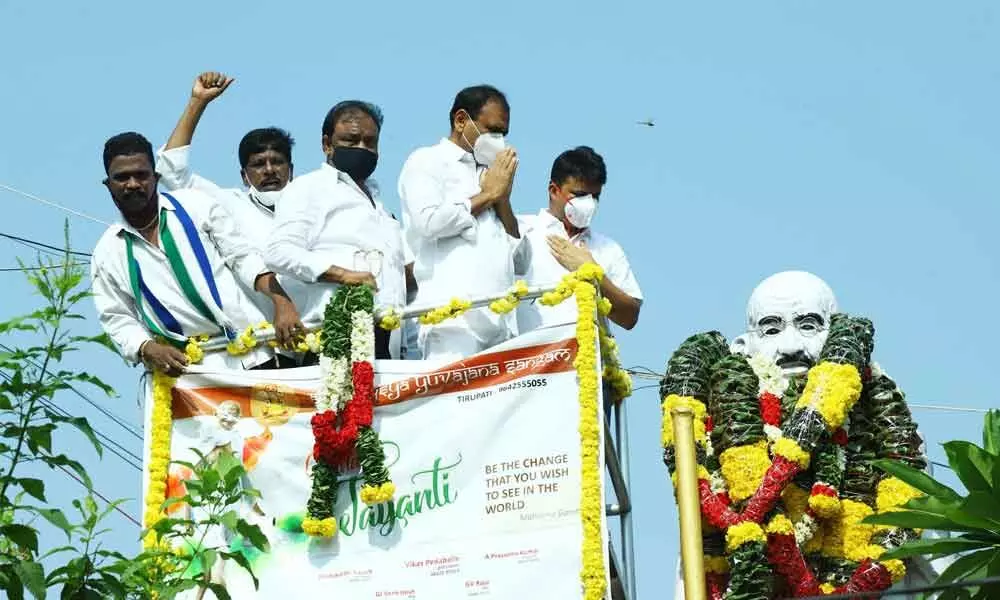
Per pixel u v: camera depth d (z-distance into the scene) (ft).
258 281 38.83
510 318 38.83
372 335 36.78
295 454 36.91
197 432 37.58
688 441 33.30
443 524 35.58
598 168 42.04
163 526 33.19
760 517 34.83
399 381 36.63
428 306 37.32
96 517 31.45
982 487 33.19
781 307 37.32
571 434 35.47
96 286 38.88
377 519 35.94
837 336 36.32
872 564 35.22
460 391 36.32
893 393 36.65
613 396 37.55
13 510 31.58
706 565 35.55
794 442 35.06
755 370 36.99
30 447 31.14
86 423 31.63
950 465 33.47
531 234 41.88
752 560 34.37
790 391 36.76
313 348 37.70
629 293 42.55
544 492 35.27
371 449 35.86
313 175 39.27
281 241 38.22
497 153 40.01
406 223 39.63
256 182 42.73
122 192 38.70
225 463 33.73
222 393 37.73
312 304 38.45
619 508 37.17
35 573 30.37
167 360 37.83
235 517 33.14
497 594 34.86
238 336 38.32
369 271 38.01
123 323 38.65
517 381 36.06
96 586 31.07
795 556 34.76
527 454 35.58
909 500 34.06
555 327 36.22
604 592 34.27
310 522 35.73
